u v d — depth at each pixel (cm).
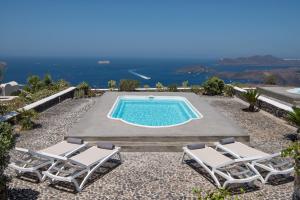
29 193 556
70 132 822
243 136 814
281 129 995
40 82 1744
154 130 848
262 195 556
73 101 1512
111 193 561
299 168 496
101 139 792
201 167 682
